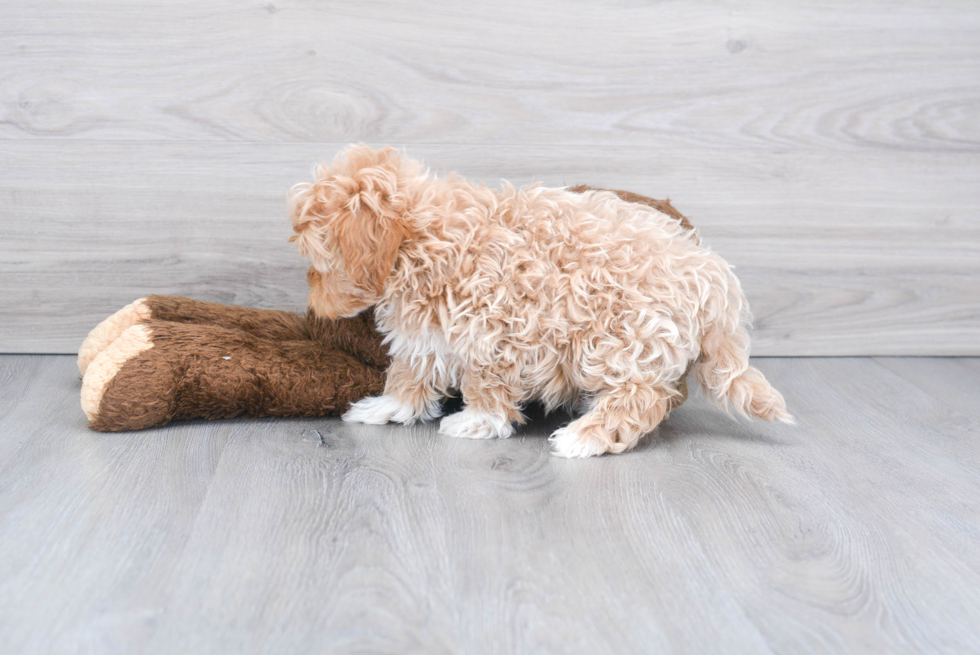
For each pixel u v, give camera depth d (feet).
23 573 3.01
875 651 2.71
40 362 5.71
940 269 6.36
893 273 6.33
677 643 2.72
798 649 2.71
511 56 5.65
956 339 6.53
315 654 2.60
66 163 5.51
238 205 5.71
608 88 5.77
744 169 6.01
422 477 3.96
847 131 6.02
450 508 3.63
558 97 5.75
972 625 2.88
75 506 3.54
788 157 6.02
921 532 3.56
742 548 3.36
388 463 4.12
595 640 2.72
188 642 2.65
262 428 4.56
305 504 3.62
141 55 5.38
